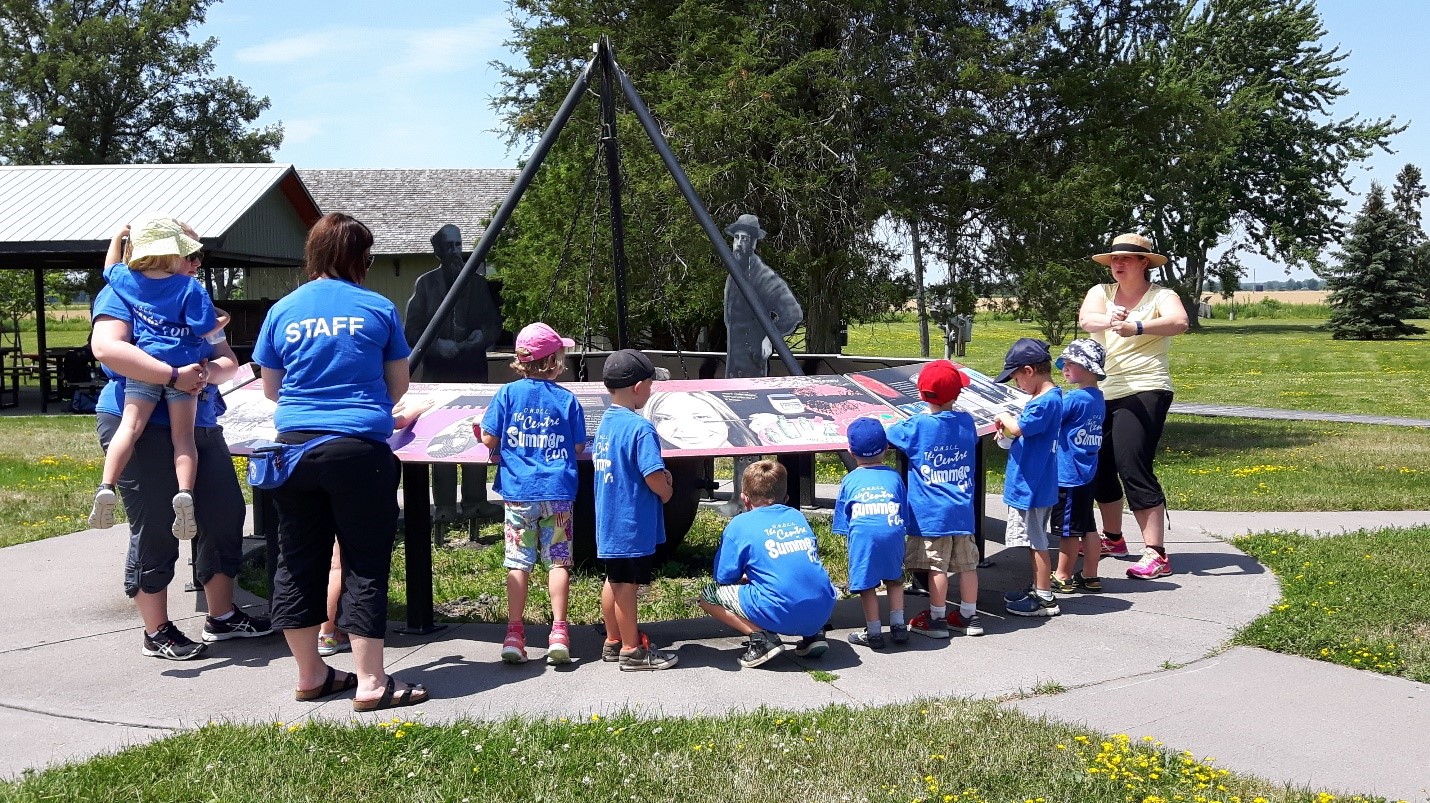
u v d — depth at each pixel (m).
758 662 4.64
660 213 13.26
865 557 4.89
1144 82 13.87
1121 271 6.23
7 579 6.35
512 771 3.55
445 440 5.04
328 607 4.92
